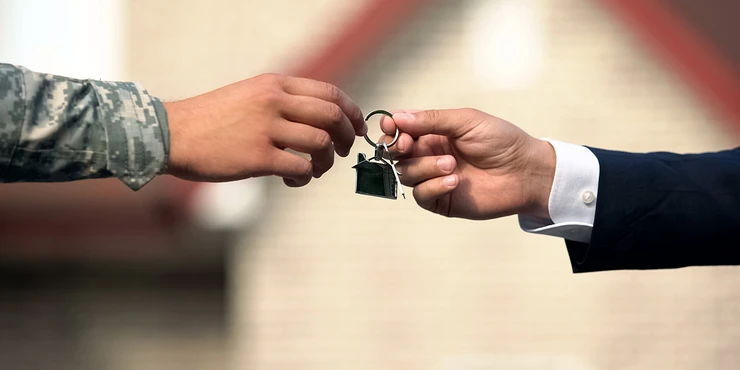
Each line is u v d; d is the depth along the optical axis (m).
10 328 6.20
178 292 6.20
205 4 6.96
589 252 2.32
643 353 6.43
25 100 1.82
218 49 6.88
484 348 6.34
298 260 6.23
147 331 6.22
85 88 1.91
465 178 2.29
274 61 6.80
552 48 6.62
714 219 2.29
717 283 6.48
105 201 5.85
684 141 6.54
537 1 6.67
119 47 7.02
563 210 2.31
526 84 6.59
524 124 6.57
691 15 6.68
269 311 6.20
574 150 2.32
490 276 6.38
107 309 6.22
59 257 6.03
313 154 2.02
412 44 6.49
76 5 7.24
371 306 6.29
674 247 2.31
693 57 6.57
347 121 2.04
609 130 6.58
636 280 6.46
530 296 6.40
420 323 6.33
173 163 1.93
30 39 7.32
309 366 6.23
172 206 5.82
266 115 1.97
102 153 1.88
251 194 6.00
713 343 6.45
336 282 6.26
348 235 6.28
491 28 6.61
